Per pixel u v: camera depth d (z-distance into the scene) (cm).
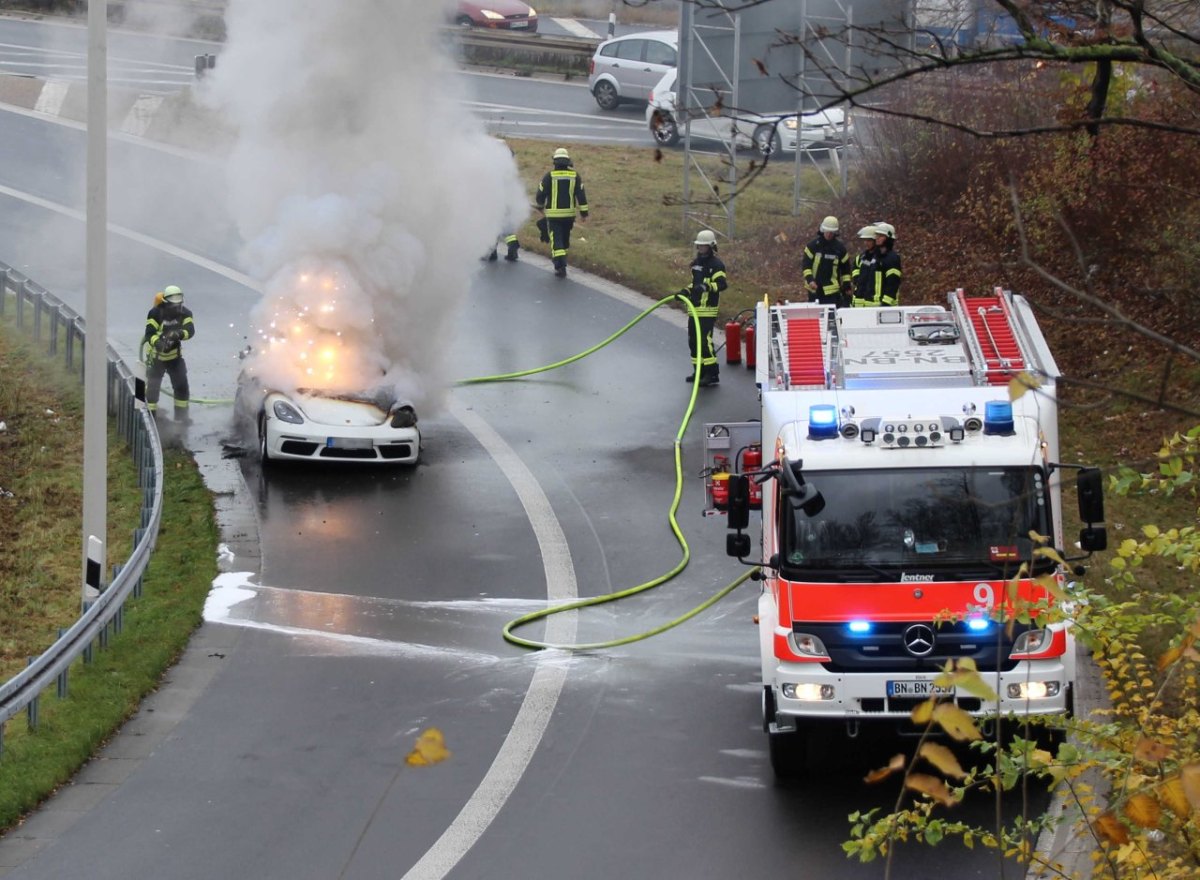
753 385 3189
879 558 1565
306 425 2662
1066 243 3341
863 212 4091
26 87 5747
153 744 1744
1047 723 1124
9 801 1563
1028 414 1642
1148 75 2978
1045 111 3447
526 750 1719
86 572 2017
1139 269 3191
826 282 3123
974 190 3697
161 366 2933
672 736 1753
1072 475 2592
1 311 3644
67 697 1822
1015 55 992
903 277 3662
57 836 1523
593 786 1628
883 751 1705
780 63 3778
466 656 1991
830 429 1625
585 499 2580
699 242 3120
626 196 4647
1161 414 2733
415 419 2722
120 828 1541
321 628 2077
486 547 2373
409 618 2112
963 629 1533
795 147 4756
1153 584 2097
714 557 2338
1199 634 855
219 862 1469
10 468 2781
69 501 2648
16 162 4972
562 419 2992
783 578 1572
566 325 3631
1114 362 2981
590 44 6356
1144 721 995
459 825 1543
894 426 1617
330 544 2383
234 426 2958
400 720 1800
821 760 1688
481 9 6656
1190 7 1550
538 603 2170
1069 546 2255
